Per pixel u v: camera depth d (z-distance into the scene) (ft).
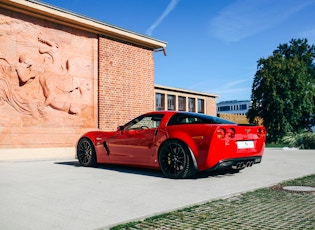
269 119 104.83
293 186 14.73
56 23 33.30
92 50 36.70
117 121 38.70
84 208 10.69
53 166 23.17
